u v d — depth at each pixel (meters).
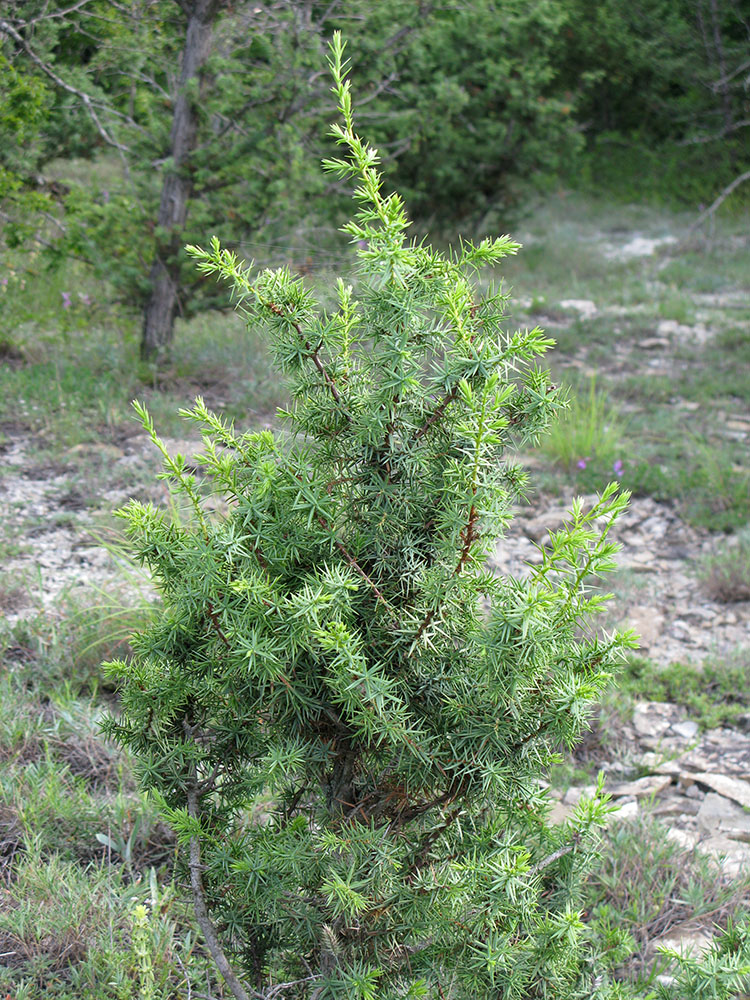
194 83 8.22
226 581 1.99
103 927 2.90
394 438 2.00
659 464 7.83
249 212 8.59
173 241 8.70
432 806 2.12
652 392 9.79
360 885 1.93
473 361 1.92
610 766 4.27
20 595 5.00
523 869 1.93
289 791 2.30
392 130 13.30
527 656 1.88
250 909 2.10
